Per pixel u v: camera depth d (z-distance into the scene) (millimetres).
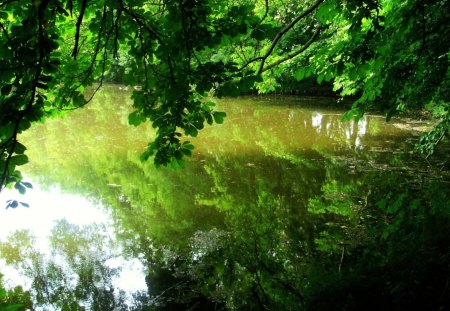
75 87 3078
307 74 4375
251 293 5832
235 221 8531
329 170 11406
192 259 7016
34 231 8430
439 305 3973
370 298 4684
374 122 18562
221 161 13047
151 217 9023
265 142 15523
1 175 1993
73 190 10922
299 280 5980
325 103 25344
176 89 2695
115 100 28484
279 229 7930
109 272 6695
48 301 5840
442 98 5695
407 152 12766
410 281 4527
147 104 2988
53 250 7555
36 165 13242
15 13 2307
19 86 2086
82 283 6348
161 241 7793
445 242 5043
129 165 13141
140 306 5652
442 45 4137
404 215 6945
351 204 8719
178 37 2473
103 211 9477
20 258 7246
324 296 5086
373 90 4844
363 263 5656
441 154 12016
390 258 5328
